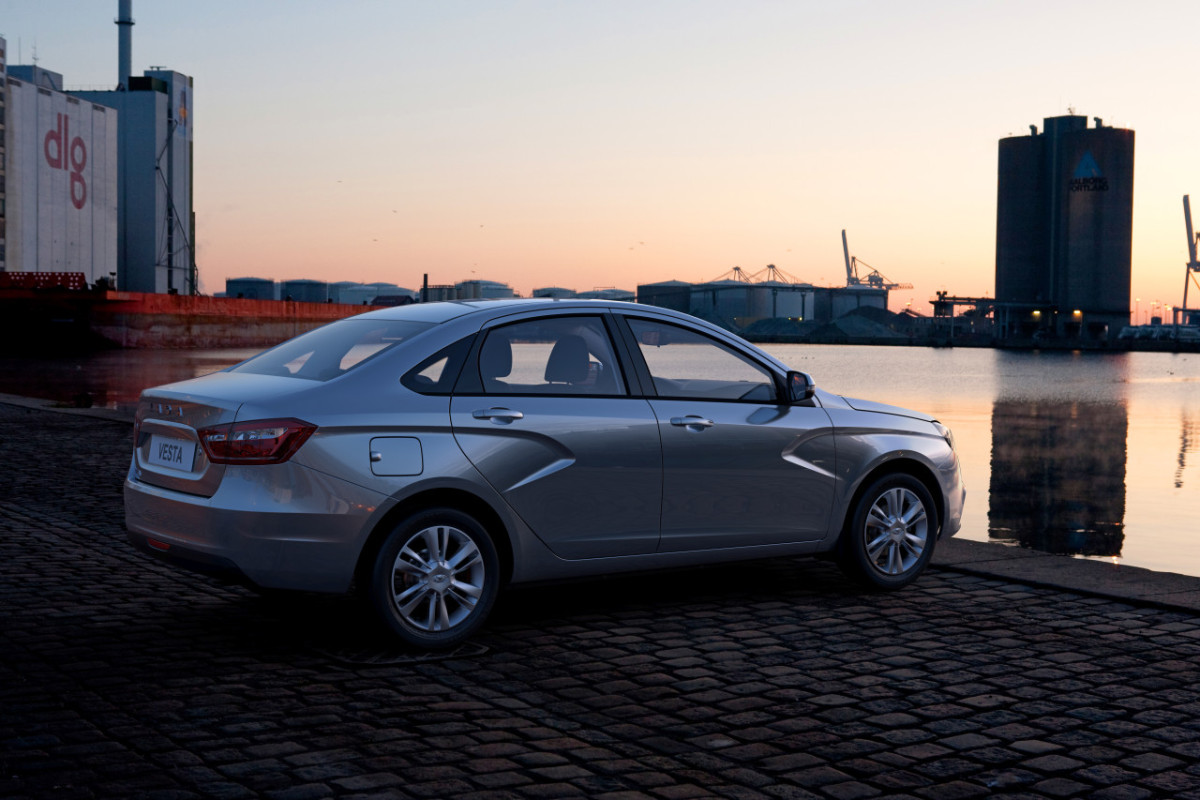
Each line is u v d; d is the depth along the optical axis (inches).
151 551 203.3
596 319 219.8
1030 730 159.6
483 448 200.1
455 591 198.2
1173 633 214.8
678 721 161.6
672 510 220.4
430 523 194.7
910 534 252.4
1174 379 3799.2
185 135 7839.6
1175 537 638.5
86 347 3924.7
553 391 211.2
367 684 177.0
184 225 7815.0
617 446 213.0
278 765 141.4
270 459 185.2
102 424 687.1
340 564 187.8
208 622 215.0
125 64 7593.5
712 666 189.6
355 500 187.9
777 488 232.5
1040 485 908.0
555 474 206.8
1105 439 1389.0
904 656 197.0
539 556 207.6
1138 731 159.6
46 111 5738.2
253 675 180.7
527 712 164.6
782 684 179.9
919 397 2439.7
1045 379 3676.2
